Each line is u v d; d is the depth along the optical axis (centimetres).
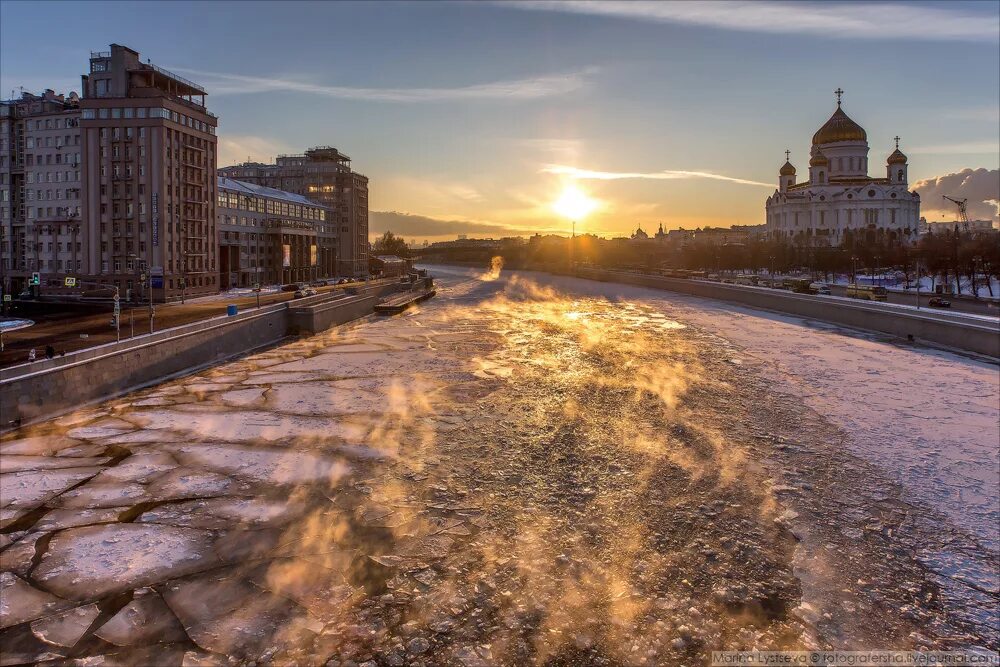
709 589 1344
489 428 2547
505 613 1247
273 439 2389
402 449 2269
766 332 5628
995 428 2533
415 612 1250
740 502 1802
